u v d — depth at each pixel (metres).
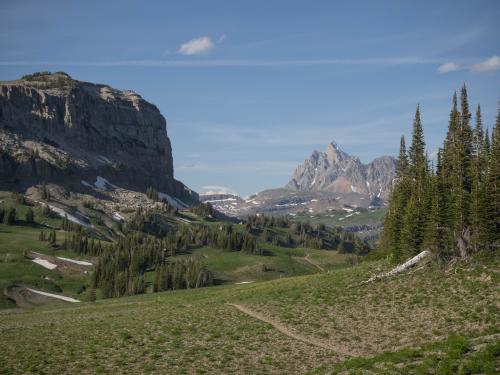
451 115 93.12
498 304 55.66
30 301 163.12
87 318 84.62
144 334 63.53
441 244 76.69
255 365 48.47
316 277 99.50
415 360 38.38
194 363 49.62
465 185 84.38
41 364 51.12
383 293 69.56
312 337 57.66
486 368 32.69
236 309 77.19
